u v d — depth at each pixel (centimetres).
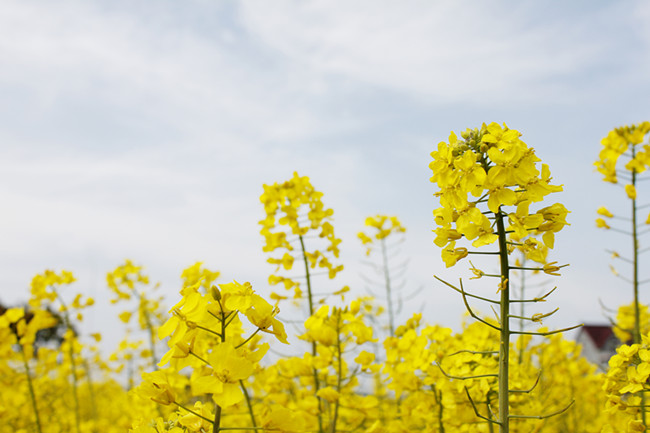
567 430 651
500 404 229
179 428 226
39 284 742
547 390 622
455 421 390
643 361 299
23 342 645
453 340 443
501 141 251
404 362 430
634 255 475
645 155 501
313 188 598
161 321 871
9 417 694
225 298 211
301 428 213
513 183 244
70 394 1088
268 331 214
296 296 565
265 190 589
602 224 500
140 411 596
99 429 884
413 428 477
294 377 486
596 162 523
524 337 600
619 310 603
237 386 201
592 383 679
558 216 240
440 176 256
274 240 574
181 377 510
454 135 266
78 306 771
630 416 327
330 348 451
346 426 462
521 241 260
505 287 232
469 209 247
